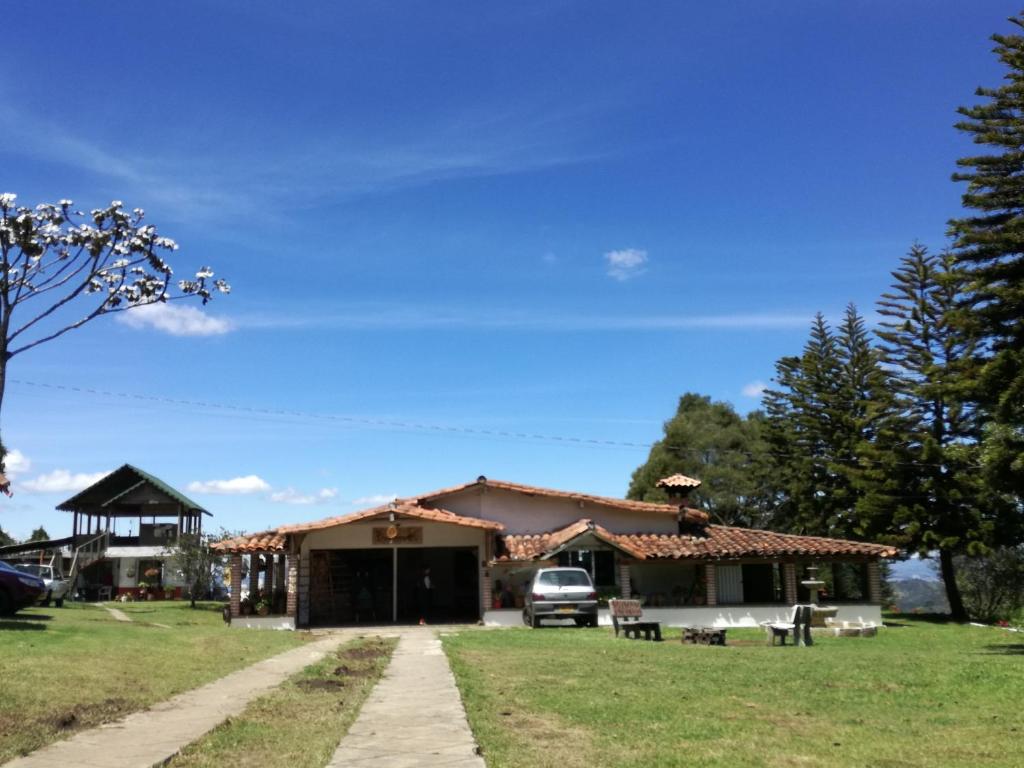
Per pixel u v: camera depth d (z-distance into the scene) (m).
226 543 28.89
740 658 16.42
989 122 23.48
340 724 9.59
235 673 14.21
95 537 47.62
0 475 22.30
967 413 35.47
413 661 16.17
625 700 11.09
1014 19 23.12
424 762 7.73
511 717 9.96
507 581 30.27
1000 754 8.05
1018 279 23.39
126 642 16.84
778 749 8.16
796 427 46.03
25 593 21.28
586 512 32.28
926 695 11.75
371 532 29.03
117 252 27.69
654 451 58.34
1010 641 23.73
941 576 41.41
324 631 25.94
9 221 25.55
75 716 9.56
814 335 45.78
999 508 34.41
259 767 7.61
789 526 49.34
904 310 37.88
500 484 31.72
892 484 36.34
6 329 26.08
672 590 31.22
